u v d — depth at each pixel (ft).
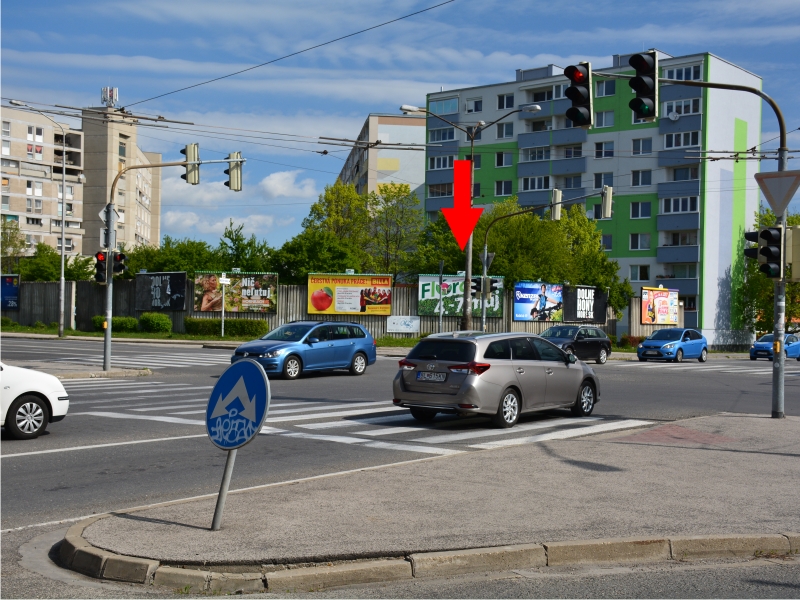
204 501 23.18
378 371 84.53
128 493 26.27
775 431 40.06
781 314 46.16
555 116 234.38
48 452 33.83
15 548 20.13
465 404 41.19
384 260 230.48
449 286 143.33
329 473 29.89
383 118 296.10
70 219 339.77
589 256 203.41
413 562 17.89
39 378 37.55
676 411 52.11
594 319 159.43
